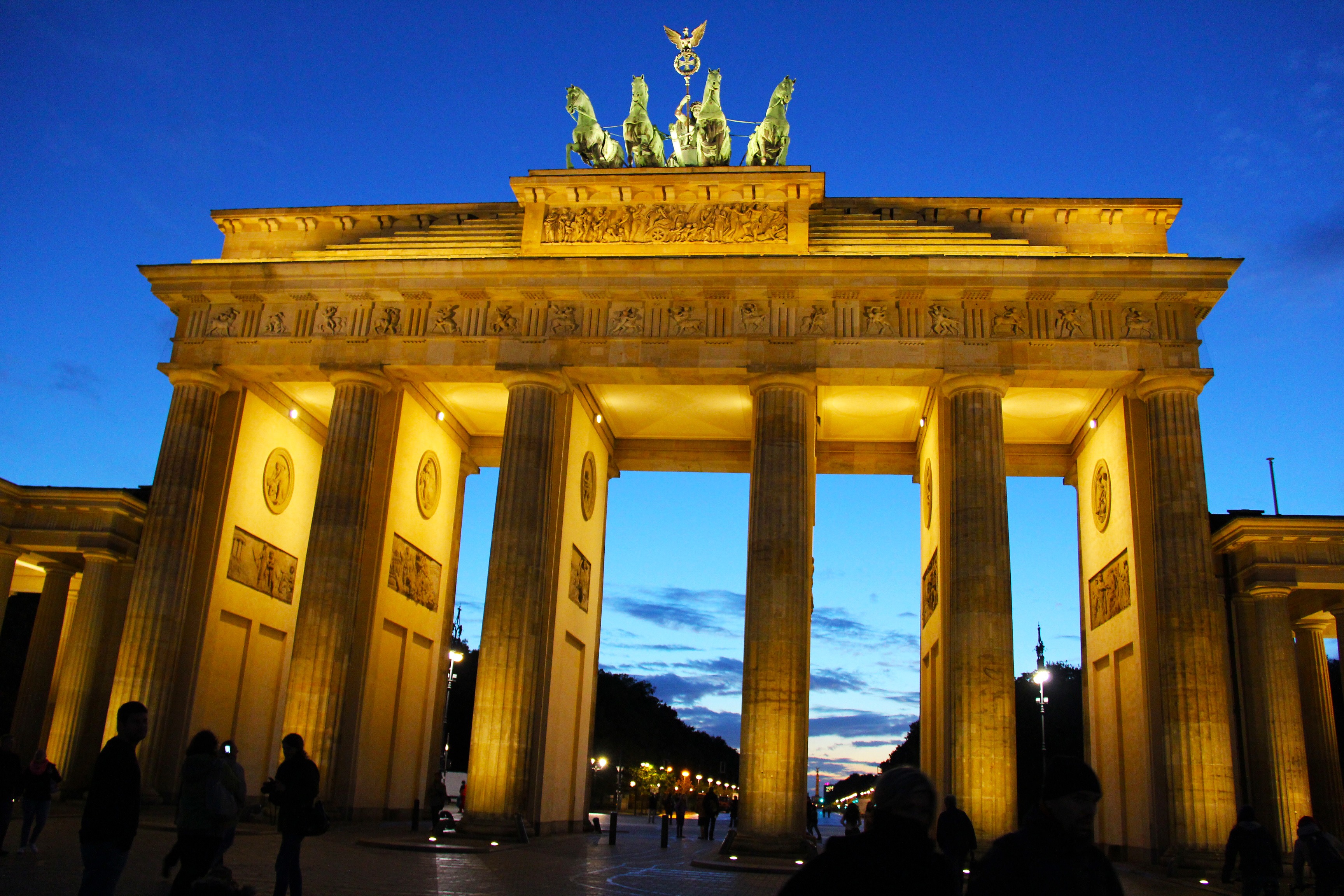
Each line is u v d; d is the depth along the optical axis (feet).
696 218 216.54
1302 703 232.94
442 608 250.78
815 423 211.20
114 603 229.45
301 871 115.03
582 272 207.41
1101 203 215.92
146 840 139.33
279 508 238.68
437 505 246.68
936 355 200.85
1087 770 31.37
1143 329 200.44
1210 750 177.06
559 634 210.18
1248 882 93.50
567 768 219.61
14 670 380.58
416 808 191.83
